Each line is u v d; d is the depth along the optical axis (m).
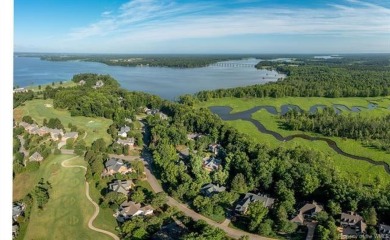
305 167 129.88
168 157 149.38
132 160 160.88
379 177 140.25
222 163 152.88
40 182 132.62
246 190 129.00
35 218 110.50
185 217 106.19
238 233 104.12
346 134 198.75
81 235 102.62
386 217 108.56
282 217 105.69
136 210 112.06
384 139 188.88
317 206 113.88
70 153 164.88
